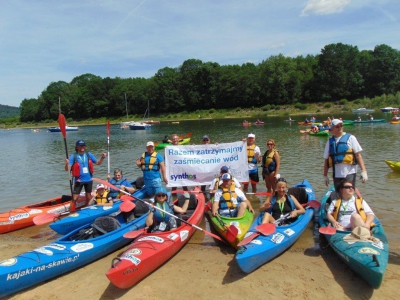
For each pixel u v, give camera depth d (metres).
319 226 7.35
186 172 10.12
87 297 5.07
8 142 39.69
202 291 5.05
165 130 44.50
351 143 6.62
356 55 77.50
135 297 5.00
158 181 8.90
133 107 91.75
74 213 7.76
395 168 11.91
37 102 102.88
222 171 7.87
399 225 7.14
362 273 4.89
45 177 14.80
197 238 7.23
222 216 6.89
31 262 5.32
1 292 5.00
